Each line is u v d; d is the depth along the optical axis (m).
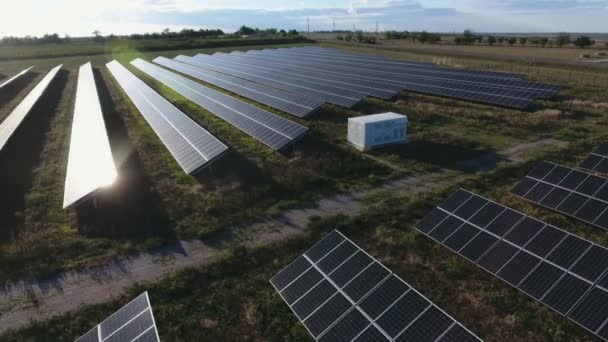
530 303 14.62
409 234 19.17
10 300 16.17
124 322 12.70
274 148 30.02
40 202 24.59
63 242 19.84
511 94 42.59
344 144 32.50
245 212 22.05
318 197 23.56
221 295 15.83
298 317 13.70
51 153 33.78
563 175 21.78
